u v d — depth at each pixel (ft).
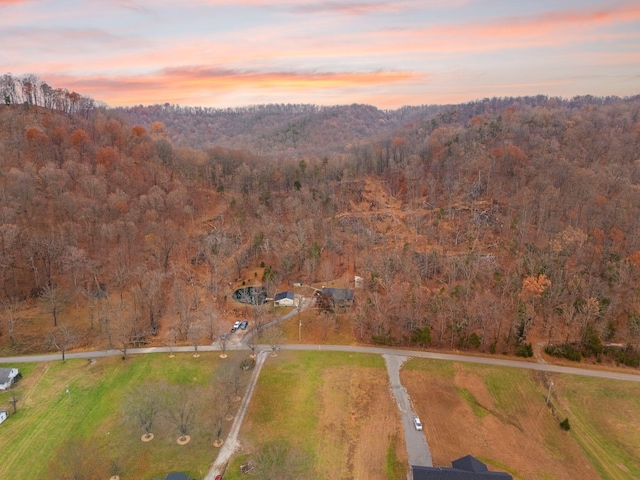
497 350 313.12
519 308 317.63
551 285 347.56
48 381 268.62
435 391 267.39
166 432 228.63
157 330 329.72
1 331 314.76
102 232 389.39
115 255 393.29
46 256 366.22
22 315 331.16
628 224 417.69
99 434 225.76
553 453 224.53
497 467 211.61
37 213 399.44
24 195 393.29
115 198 429.38
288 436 228.22
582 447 229.86
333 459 214.07
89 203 416.67
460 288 352.69
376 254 429.79
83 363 288.51
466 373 286.25
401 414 246.88
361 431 233.35
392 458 215.72
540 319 342.23
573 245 393.09
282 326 339.77
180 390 262.06
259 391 263.29
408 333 322.14
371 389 267.59
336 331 333.42
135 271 376.07
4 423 231.71
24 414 239.30
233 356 296.30
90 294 347.56
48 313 336.90
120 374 277.23
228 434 228.43
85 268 373.20
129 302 357.00
